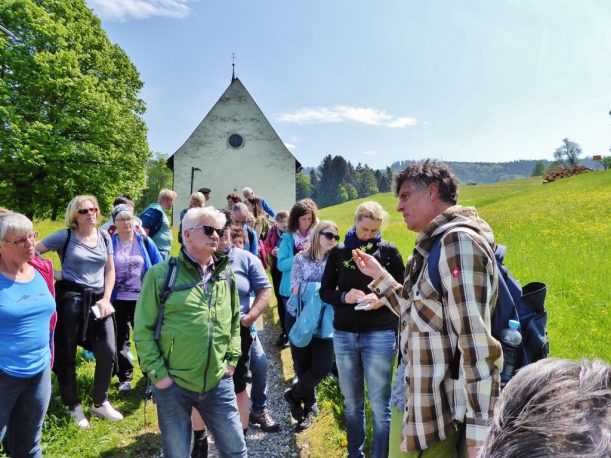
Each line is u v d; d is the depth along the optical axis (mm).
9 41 21359
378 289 2611
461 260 1766
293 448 3812
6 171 21812
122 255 4980
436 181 2059
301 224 5691
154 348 2719
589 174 37062
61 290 4098
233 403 2939
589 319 6312
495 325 1877
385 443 3107
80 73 23016
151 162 83562
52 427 3932
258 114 34594
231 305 3072
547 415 688
